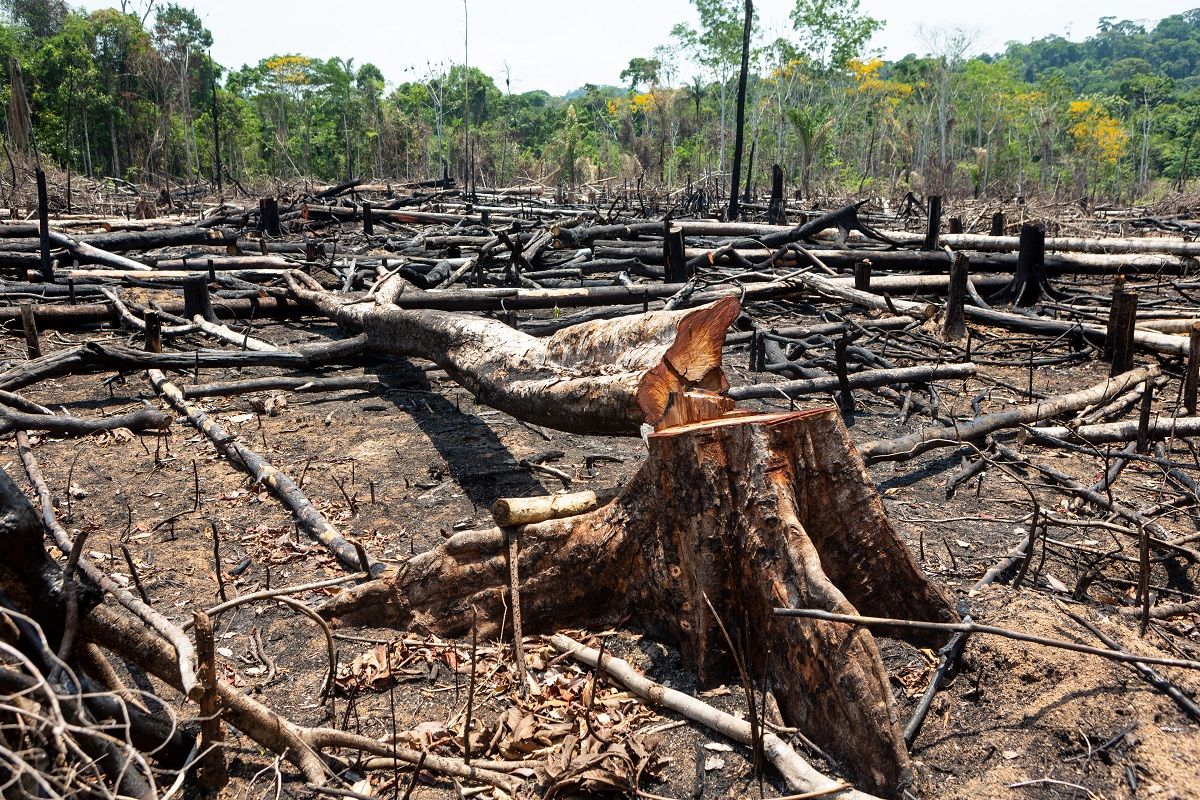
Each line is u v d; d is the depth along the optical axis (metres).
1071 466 5.70
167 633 2.78
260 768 2.85
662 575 3.39
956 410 7.12
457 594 3.64
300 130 67.94
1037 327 9.72
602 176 45.97
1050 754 2.77
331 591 4.02
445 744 2.95
